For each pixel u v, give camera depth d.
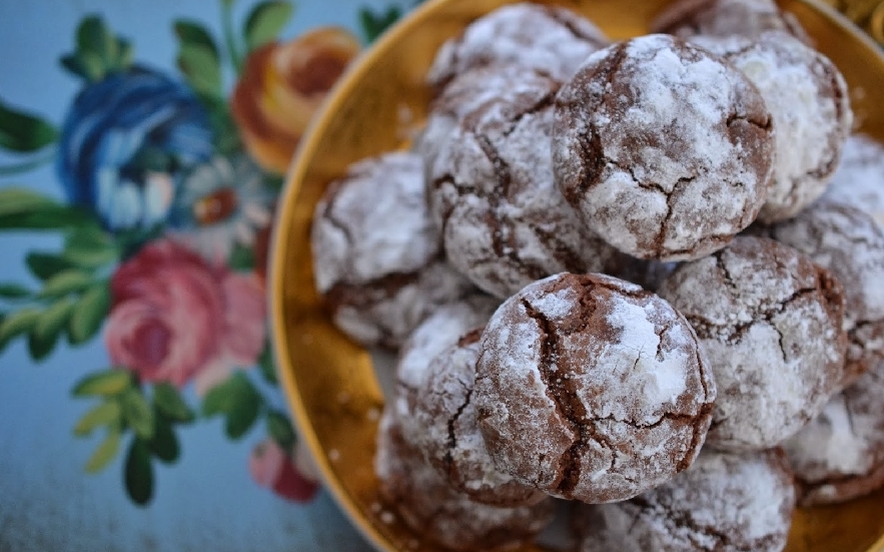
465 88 0.24
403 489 0.24
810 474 0.23
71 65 0.29
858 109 0.25
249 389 0.28
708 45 0.22
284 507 0.27
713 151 0.20
